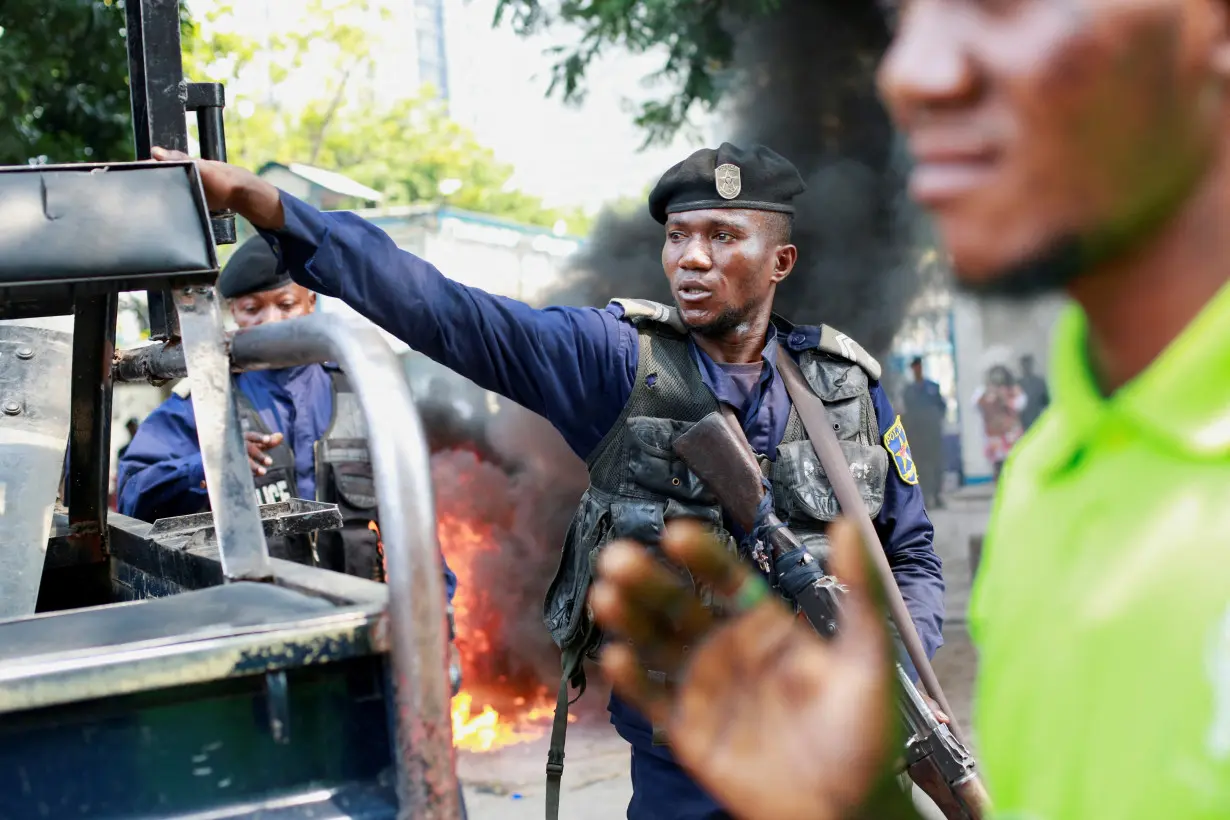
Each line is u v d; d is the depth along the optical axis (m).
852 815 0.43
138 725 0.94
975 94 0.40
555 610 1.97
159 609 1.10
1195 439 0.44
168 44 1.85
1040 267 0.41
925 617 1.96
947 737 1.61
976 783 1.60
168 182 1.34
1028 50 0.39
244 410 2.61
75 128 5.94
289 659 0.96
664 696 0.48
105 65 5.74
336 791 1.00
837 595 1.67
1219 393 0.44
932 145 0.42
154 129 1.85
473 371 1.85
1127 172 0.40
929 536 2.07
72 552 1.97
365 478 2.57
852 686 0.44
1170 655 0.42
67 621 1.07
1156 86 0.39
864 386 2.01
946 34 0.41
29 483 1.67
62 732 0.92
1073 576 0.48
